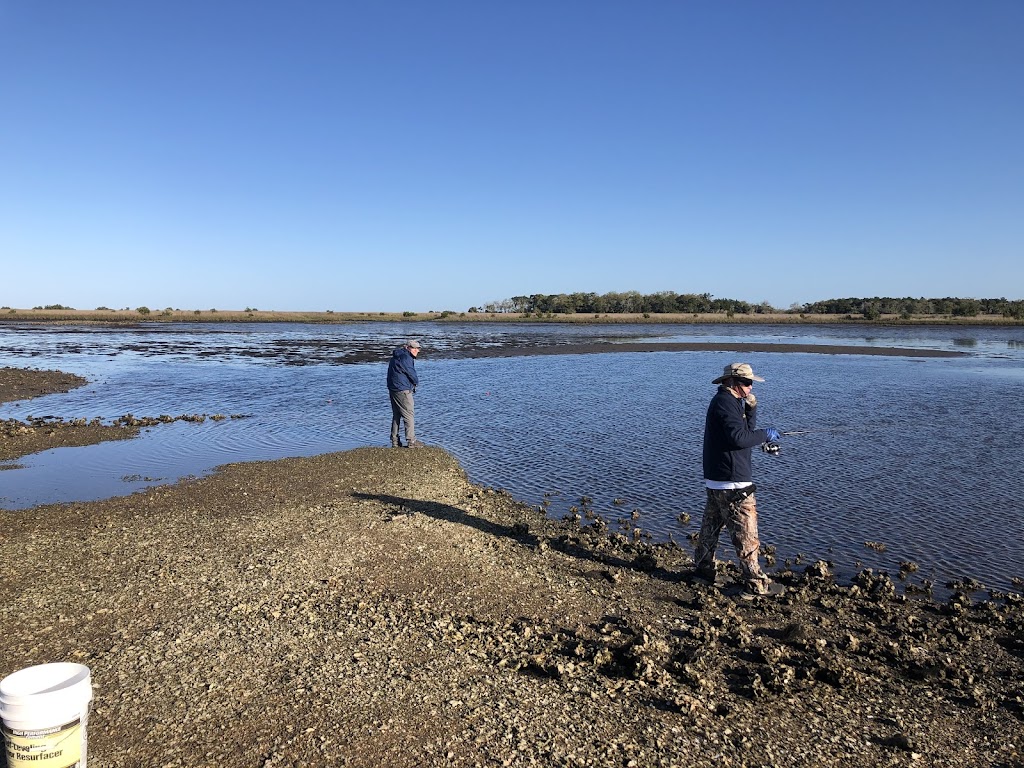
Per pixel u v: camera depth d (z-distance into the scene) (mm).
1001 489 12852
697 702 5617
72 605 7102
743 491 8141
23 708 3604
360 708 5312
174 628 6609
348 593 7605
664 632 7098
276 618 6887
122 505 11156
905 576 9055
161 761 4629
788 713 5598
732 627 7293
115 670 5797
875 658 6742
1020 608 8070
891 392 26938
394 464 14234
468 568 8539
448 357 44938
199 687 5559
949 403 23844
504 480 13648
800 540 10312
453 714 5293
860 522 11055
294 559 8516
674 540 10305
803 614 7809
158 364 39250
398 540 9352
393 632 6676
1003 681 6371
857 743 5227
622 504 12133
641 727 5250
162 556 8578
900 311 123250
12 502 11719
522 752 4848
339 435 18266
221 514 10555
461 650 6371
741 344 56469
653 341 62125
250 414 21875
